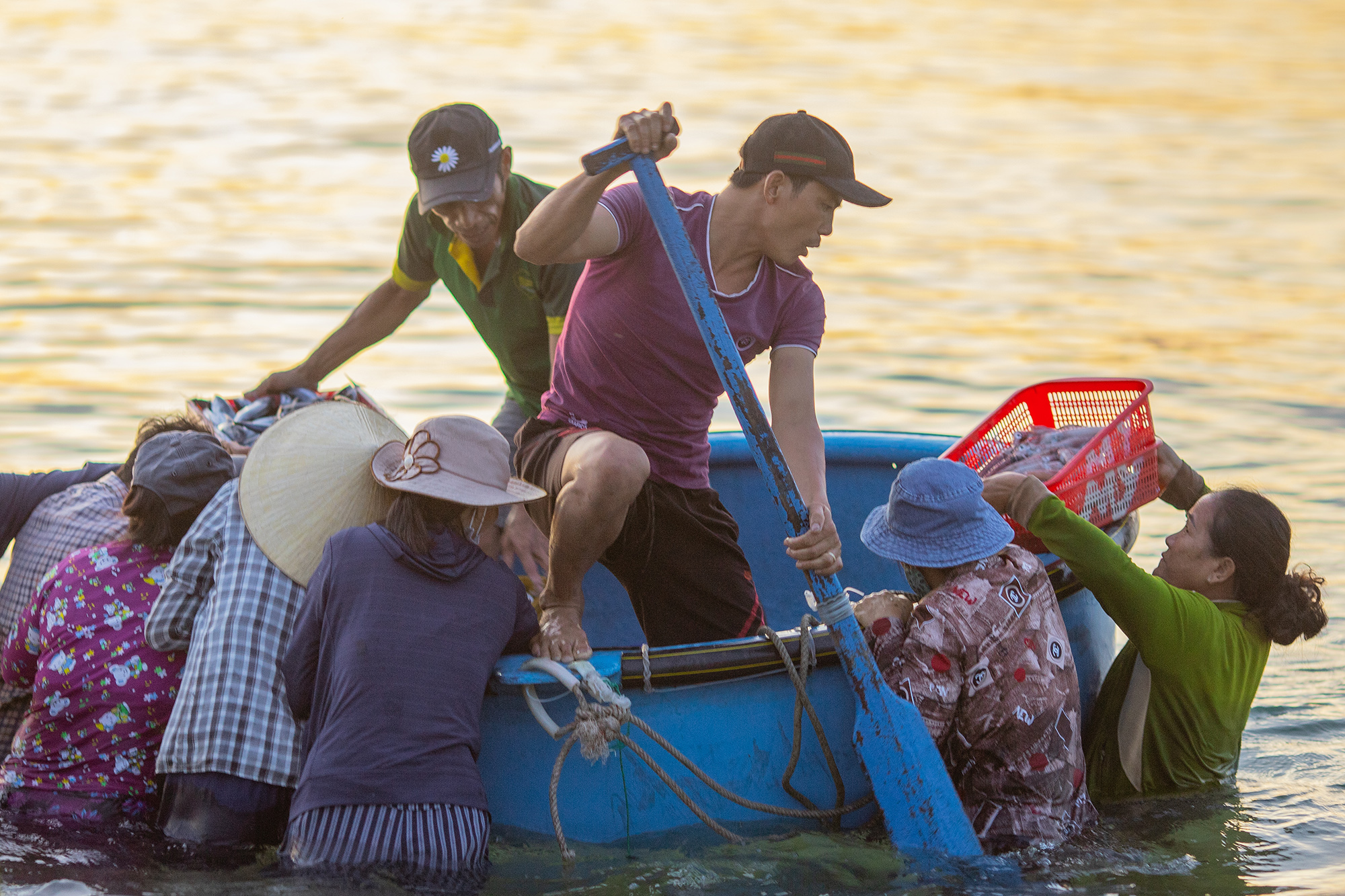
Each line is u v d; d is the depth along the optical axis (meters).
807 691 12.88
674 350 13.20
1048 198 56.38
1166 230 50.97
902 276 43.28
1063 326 37.38
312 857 11.27
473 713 11.85
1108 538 13.38
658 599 14.21
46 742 13.07
